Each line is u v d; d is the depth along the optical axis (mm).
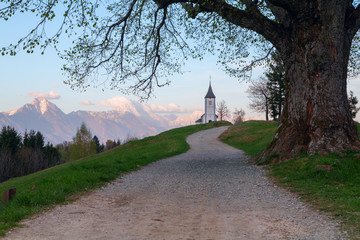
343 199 8172
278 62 19344
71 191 10336
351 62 20188
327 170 11859
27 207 8156
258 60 19344
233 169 15977
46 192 9406
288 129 15570
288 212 7527
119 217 7309
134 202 9086
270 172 13742
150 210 8023
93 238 5730
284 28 15641
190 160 22609
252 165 16562
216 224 6598
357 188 9625
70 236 5855
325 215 7027
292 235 5746
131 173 15734
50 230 6270
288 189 10375
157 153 31203
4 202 8461
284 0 14062
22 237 5793
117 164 17828
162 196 9953
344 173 11531
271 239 5555
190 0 15109
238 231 6062
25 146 85875
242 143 44875
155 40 17953
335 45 14320
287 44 15602
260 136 46906
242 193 10172
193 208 8211
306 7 14383
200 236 5781
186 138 57031
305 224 6438
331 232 5824
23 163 76375
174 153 29266
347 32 14891
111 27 16359
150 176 14695
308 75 14828
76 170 15586
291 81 15695
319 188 9930
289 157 14875
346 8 14812
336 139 14008
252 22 15297
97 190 10977
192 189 11117
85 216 7426
